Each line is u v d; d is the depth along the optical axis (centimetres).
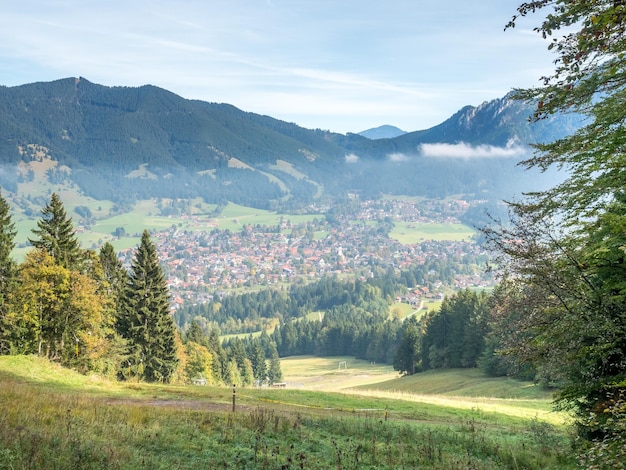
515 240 1584
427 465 1457
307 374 15438
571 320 1471
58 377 3167
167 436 1455
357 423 2181
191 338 10656
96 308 4944
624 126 1341
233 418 1917
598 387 1580
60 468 993
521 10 816
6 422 1267
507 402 4506
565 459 1562
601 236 1498
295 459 1379
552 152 1590
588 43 769
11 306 4950
